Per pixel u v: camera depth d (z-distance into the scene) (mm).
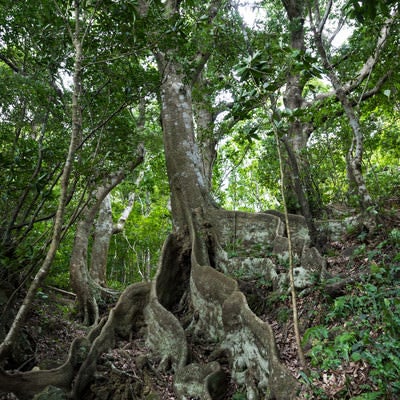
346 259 7508
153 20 7023
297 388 4715
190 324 8211
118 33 6863
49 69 7641
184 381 6633
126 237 24156
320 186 13781
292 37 12266
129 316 8664
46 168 7453
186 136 10758
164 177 20219
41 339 9156
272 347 5531
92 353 7316
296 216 9547
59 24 7066
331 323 5844
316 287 6551
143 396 6695
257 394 5777
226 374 6652
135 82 7742
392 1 4164
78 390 6727
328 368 4734
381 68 9320
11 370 7199
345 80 9953
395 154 12969
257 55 4898
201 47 11805
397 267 5820
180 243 9859
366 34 8125
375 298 5434
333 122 11703
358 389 4297
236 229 9578
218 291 7820
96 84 8320
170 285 9445
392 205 9656
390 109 11305
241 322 6758
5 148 8023
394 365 4160
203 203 10047
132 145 9211
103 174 8086
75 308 12422
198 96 13633
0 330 7051
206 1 13414
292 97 12930
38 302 10828
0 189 6793
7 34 7941
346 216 10273
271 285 7973
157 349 7848
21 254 6363
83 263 12758
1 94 7695
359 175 7707
